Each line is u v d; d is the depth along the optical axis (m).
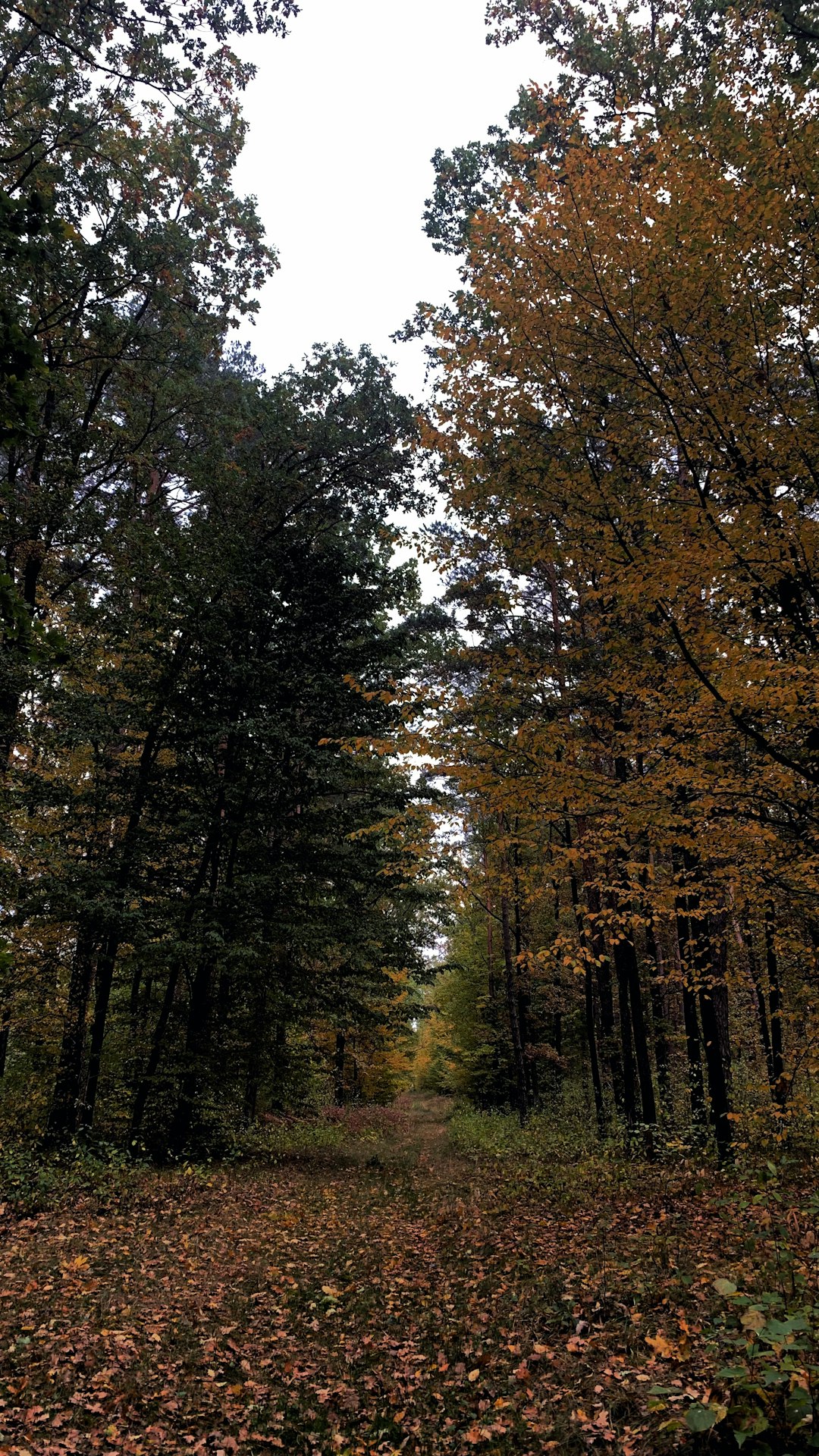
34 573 13.31
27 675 11.66
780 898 5.95
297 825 15.59
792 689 4.31
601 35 8.96
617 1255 6.26
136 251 13.30
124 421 16.53
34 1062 13.88
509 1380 4.51
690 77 8.17
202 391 15.16
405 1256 7.52
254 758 15.04
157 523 15.08
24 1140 12.16
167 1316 5.97
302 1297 6.42
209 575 14.05
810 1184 7.03
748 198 4.77
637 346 5.40
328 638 16.88
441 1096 36.59
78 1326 5.70
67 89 12.14
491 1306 5.75
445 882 8.50
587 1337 4.89
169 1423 4.42
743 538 4.56
